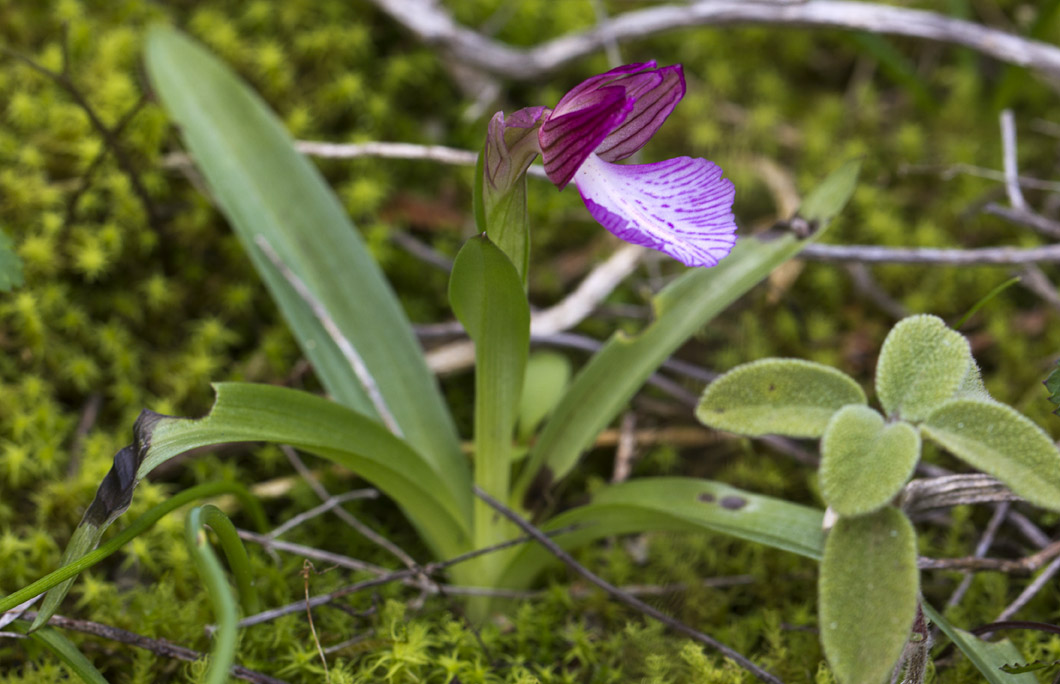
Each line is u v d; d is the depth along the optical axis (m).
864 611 0.29
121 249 0.37
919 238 0.38
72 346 0.36
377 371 0.33
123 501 0.29
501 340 0.30
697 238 0.29
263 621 0.31
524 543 0.32
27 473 0.34
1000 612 0.32
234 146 0.35
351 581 0.33
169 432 0.30
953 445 0.29
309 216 0.34
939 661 0.31
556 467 0.32
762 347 0.37
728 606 0.33
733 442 0.36
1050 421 0.35
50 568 0.33
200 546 0.28
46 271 0.36
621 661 0.32
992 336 0.37
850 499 0.29
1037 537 0.33
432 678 0.32
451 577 0.33
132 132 0.37
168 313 0.37
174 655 0.31
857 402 0.30
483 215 0.30
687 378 0.37
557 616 0.33
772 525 0.31
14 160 0.37
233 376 0.36
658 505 0.31
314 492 0.35
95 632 0.30
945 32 0.38
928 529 0.34
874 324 0.38
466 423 0.36
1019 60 0.37
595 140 0.29
